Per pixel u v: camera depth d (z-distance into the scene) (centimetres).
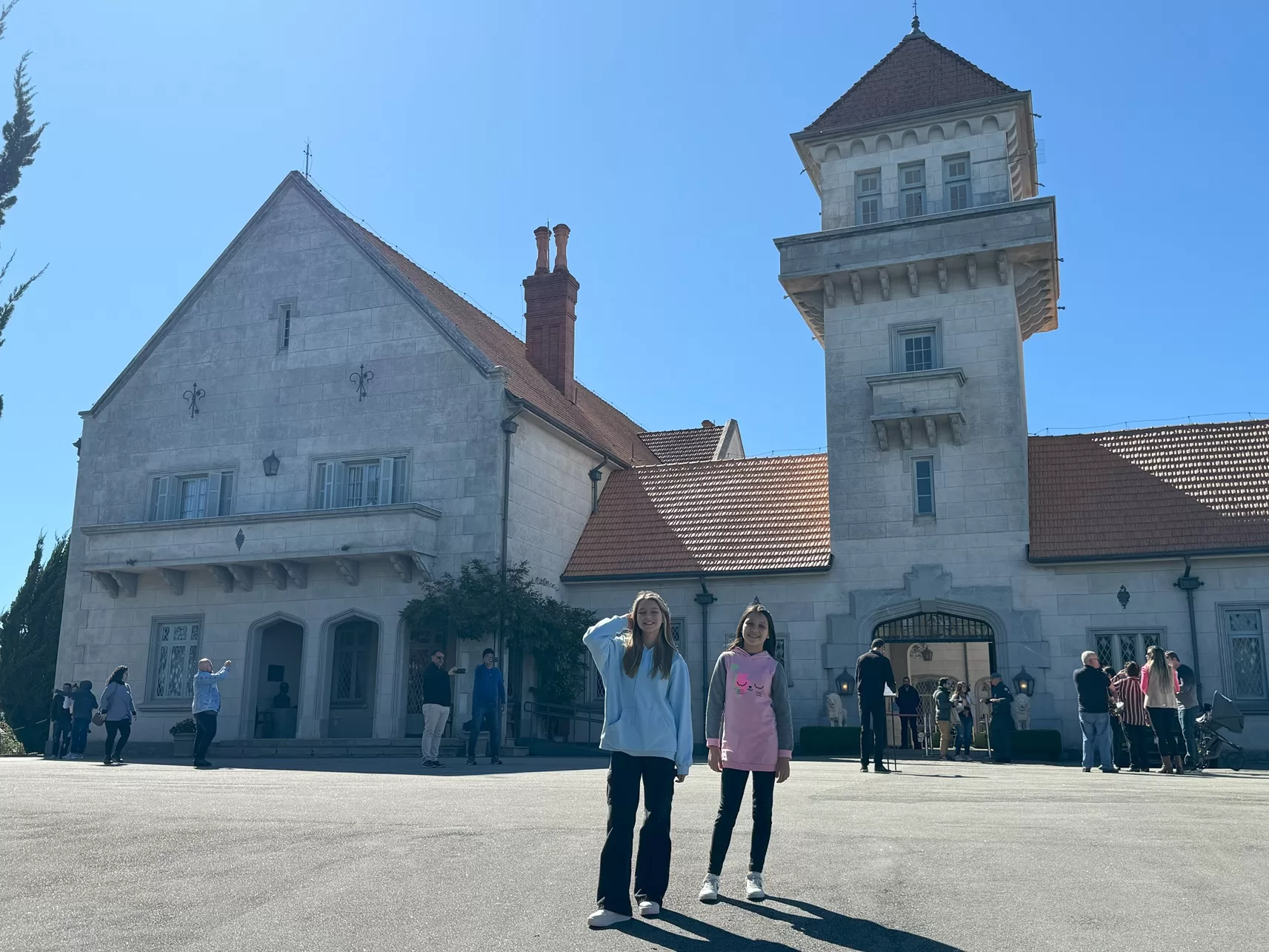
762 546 2975
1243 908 675
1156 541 2628
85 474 3278
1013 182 3064
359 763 2242
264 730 2992
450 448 2900
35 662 4097
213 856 866
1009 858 849
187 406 3209
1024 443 2841
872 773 1800
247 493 3092
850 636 2795
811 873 791
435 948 596
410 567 2820
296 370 3106
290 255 3188
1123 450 2917
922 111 2936
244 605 2989
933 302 2881
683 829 1013
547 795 1361
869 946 597
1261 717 2467
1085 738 1936
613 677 697
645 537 3159
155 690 3045
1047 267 2848
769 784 732
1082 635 2630
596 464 3412
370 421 3000
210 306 3247
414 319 3009
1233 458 2775
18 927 642
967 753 2422
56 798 1302
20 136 2294
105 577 3111
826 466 3181
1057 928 628
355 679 2952
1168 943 595
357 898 714
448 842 929
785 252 2959
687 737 703
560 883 761
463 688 2738
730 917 664
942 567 2755
